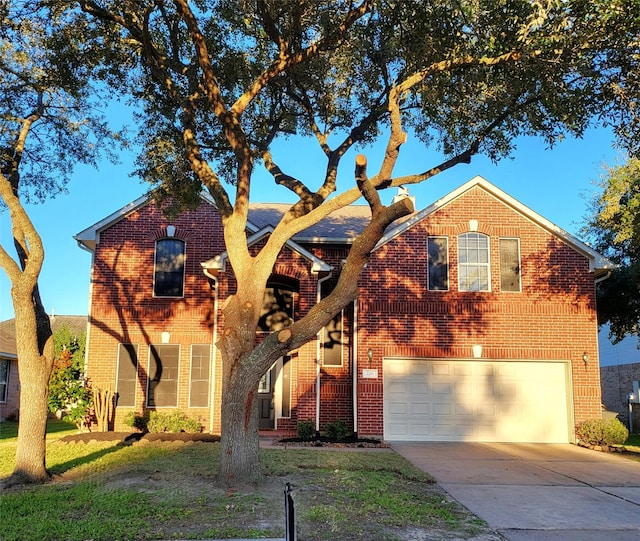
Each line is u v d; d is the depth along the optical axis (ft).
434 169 34.14
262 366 28.60
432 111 38.60
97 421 51.34
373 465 35.99
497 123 36.14
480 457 42.16
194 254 56.13
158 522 22.76
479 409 51.24
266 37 36.88
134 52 39.47
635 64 30.83
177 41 38.32
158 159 40.93
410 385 51.24
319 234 57.36
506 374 51.85
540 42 29.12
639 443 54.90
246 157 32.91
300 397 49.78
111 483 29.25
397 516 24.80
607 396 83.10
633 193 56.65
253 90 33.99
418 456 41.81
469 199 53.62
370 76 39.78
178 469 32.53
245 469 28.58
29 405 30.07
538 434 51.13
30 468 29.45
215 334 51.42
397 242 52.60
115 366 54.13
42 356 31.09
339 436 47.98
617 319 65.82
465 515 25.86
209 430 53.01
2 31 37.17
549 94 32.30
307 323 28.58
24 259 36.06
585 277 52.70
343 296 28.68
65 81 39.17
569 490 31.58
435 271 52.65
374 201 28.04
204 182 33.45
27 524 22.25
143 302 55.21
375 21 35.58
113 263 55.77
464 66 32.78
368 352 50.80
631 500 29.53
